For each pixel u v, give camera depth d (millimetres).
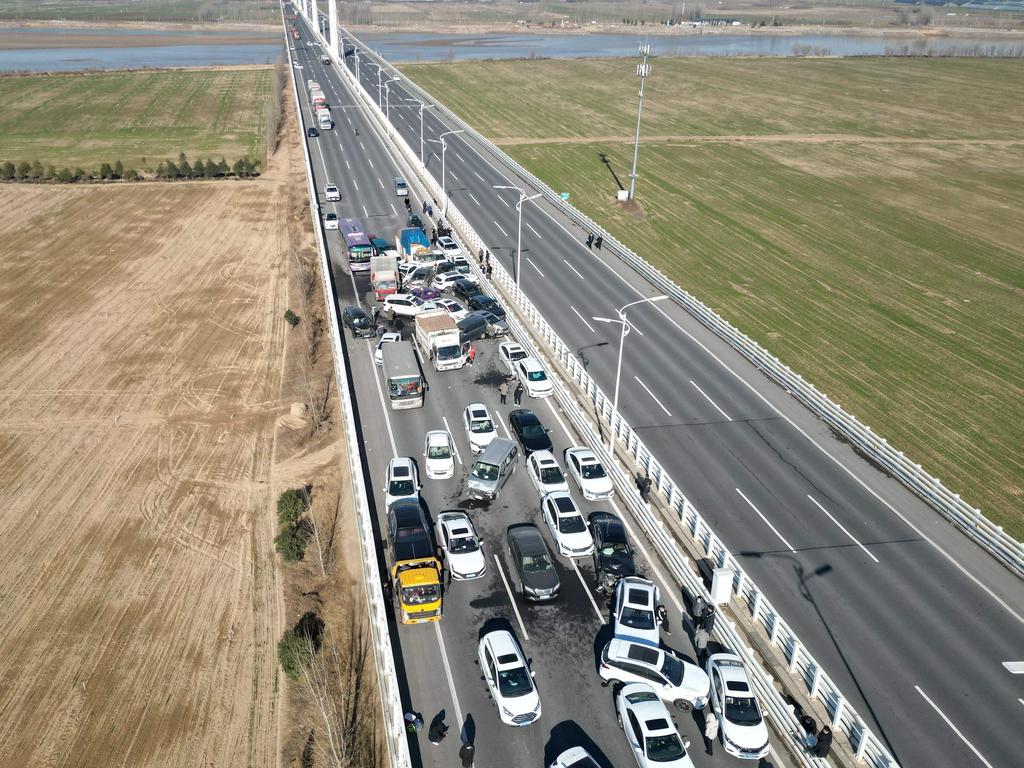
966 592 35469
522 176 105188
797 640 30422
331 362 61625
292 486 46750
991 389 56625
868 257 83188
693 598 34500
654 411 49875
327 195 92562
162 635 35812
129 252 85750
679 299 66500
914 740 28094
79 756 30047
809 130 140000
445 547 36500
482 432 45906
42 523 43594
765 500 41500
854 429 47156
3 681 33312
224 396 57438
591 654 31953
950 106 160000
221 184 109000
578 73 194625
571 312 64000
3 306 72312
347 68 187375
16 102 158000
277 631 36000
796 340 63625
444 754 27453
